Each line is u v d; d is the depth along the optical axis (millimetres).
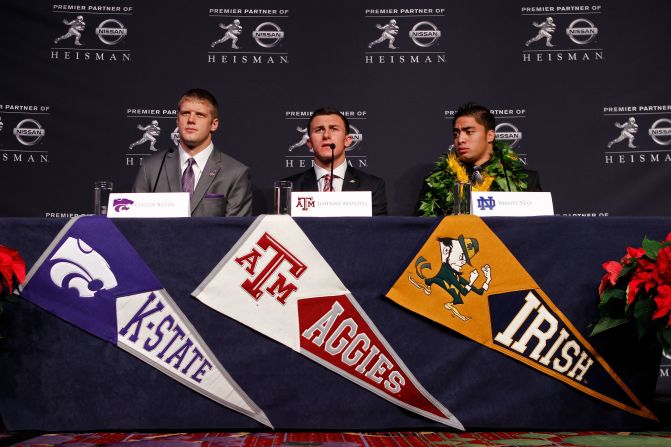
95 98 3678
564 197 3695
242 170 3051
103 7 3717
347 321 1887
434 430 1913
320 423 1875
